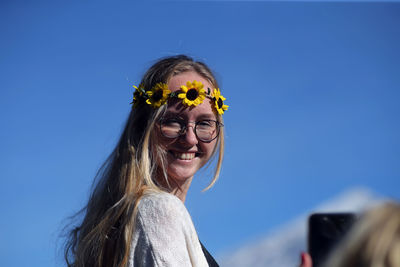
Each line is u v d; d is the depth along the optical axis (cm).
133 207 202
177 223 197
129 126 233
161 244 192
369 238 99
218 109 236
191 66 237
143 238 195
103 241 205
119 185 216
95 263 206
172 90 230
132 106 236
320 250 142
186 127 228
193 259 198
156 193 205
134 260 196
